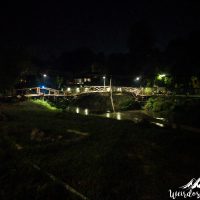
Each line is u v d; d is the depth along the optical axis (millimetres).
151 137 20594
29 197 9852
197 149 17375
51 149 16125
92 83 83312
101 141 18625
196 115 35250
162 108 44812
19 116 30328
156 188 10859
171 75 61688
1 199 9750
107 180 11500
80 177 11781
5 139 18562
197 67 58875
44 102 46344
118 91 59438
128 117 41844
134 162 14133
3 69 47094
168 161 14547
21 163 13422
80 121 28828
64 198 9789
